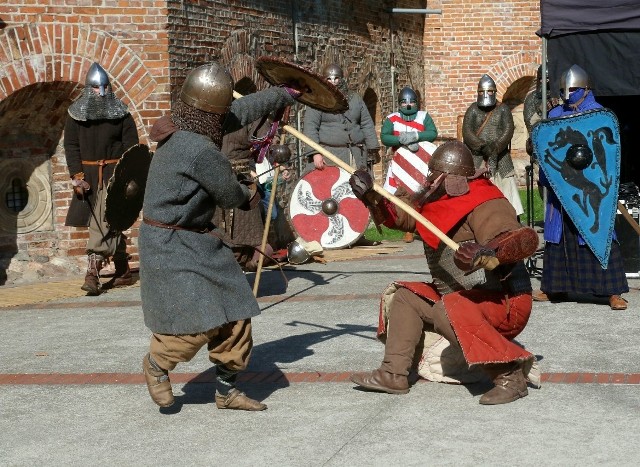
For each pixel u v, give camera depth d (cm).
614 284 828
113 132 1009
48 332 823
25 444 521
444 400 570
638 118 1405
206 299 528
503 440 495
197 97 526
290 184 1462
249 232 898
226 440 513
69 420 561
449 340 564
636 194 990
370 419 538
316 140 1291
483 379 609
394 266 1156
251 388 611
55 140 1191
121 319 870
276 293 970
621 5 995
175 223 531
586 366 639
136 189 772
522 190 2162
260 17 1394
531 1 2138
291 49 1489
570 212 821
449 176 551
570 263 845
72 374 668
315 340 744
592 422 521
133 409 577
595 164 817
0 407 593
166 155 529
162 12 1157
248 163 904
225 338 546
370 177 556
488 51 2141
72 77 1132
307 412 556
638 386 588
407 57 2014
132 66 1150
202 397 596
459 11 2127
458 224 551
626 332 740
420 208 561
